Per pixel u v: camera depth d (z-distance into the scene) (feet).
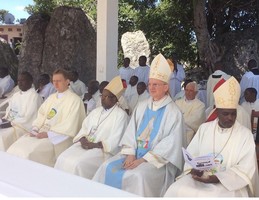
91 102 22.22
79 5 56.49
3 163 7.08
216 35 48.70
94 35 41.47
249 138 10.64
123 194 5.84
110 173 12.21
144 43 49.88
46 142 15.28
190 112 18.76
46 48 40.57
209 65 42.55
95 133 14.48
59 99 16.08
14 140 16.96
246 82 27.22
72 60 39.60
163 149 12.34
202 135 11.47
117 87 14.39
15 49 55.01
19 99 17.63
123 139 13.30
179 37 50.34
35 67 40.86
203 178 10.57
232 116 10.68
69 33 39.81
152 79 12.83
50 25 40.73
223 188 10.25
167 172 12.43
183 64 52.65
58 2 55.11
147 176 11.78
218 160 10.90
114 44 30.30
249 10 48.93
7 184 6.16
